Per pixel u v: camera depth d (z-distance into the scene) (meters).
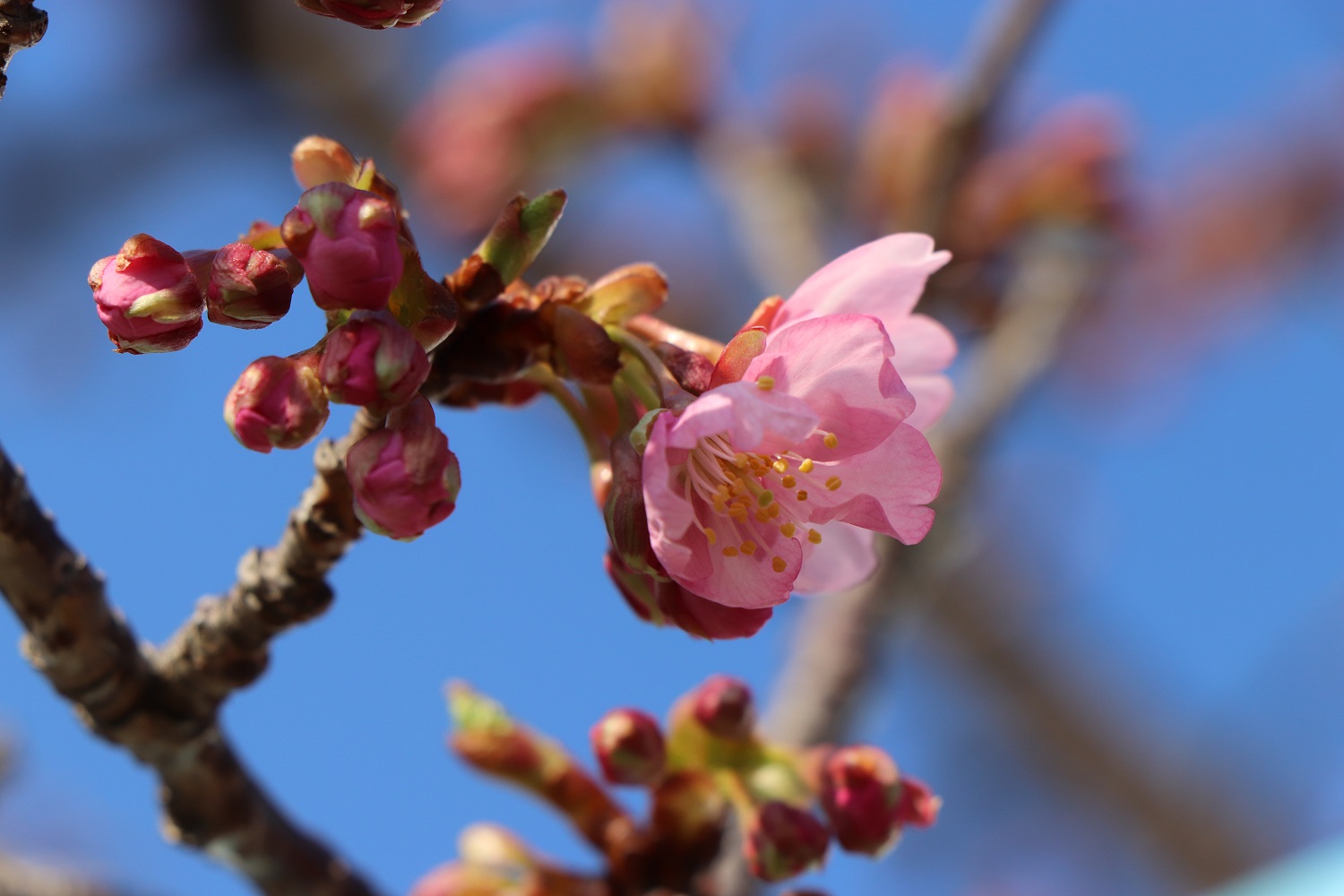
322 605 0.34
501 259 0.33
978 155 0.48
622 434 0.33
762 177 0.59
